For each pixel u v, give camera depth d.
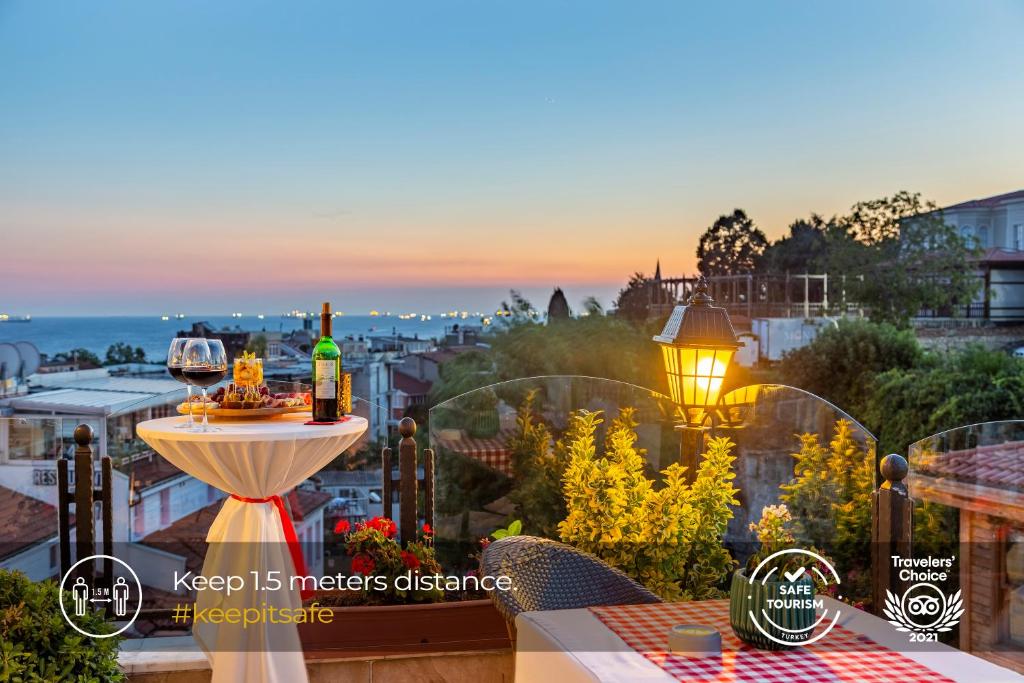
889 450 14.26
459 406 3.82
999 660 3.68
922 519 3.97
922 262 19.62
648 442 3.76
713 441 3.73
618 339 19.48
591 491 3.77
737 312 19.25
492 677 3.45
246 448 2.71
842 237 20.98
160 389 16.62
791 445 3.75
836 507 3.76
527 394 3.79
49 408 7.54
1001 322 18.89
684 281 19.83
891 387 14.41
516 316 20.83
